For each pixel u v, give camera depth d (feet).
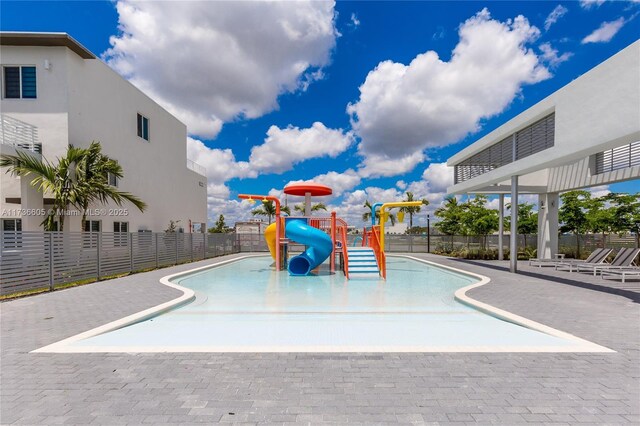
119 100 51.29
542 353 13.74
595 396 10.30
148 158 60.13
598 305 22.34
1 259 25.39
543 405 9.79
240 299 27.17
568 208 66.49
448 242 81.15
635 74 22.76
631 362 12.84
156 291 27.66
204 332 17.61
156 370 12.04
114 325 17.90
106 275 36.24
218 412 9.34
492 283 31.99
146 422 8.87
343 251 40.32
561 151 30.45
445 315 21.58
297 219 42.98
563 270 43.29
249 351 13.84
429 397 10.22
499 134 43.01
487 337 16.58
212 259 62.49
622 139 24.48
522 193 57.77
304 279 38.96
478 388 10.78
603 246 63.00
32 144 40.01
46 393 10.41
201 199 87.51
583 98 27.68
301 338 16.51
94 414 9.25
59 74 40.55
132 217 54.70
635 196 58.85
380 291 30.99
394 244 86.17
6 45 40.34
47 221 34.42
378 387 10.81
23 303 23.09
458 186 55.62
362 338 16.51
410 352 13.83
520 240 70.85
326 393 10.42
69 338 15.66
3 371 11.98
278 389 10.66
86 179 36.86
